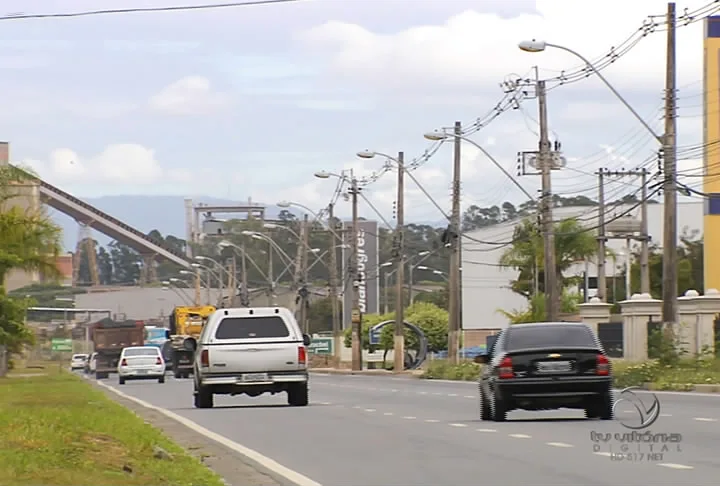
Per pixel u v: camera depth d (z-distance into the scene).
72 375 167.62
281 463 40.25
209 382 73.50
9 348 148.38
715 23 148.50
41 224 125.19
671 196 99.19
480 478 34.47
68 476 31.84
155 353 138.62
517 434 48.81
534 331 57.16
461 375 134.25
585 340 56.69
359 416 63.22
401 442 46.50
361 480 34.88
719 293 119.44
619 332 137.50
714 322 118.12
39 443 38.84
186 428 57.44
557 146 119.44
